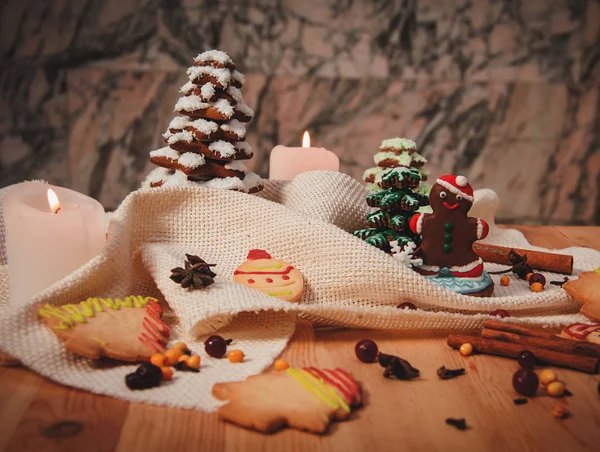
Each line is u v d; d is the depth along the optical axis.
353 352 0.46
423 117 1.10
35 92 1.06
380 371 0.43
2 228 0.56
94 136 1.08
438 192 0.52
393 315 0.48
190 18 1.04
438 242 0.53
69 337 0.42
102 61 1.05
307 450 0.35
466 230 0.53
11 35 1.03
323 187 0.63
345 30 1.06
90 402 0.39
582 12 1.06
